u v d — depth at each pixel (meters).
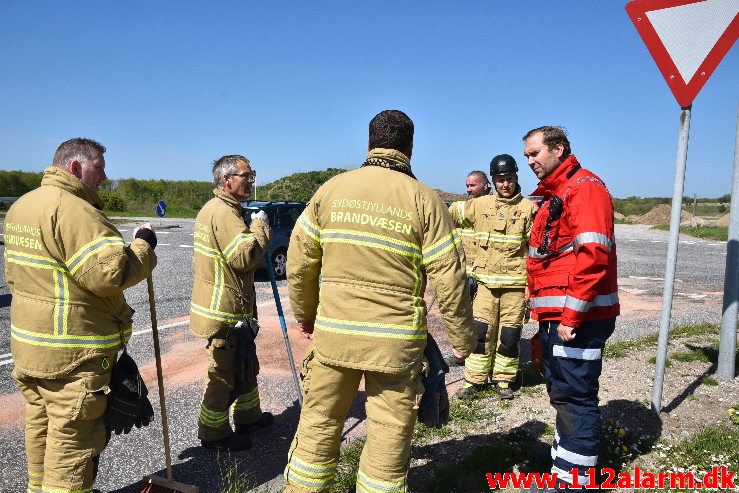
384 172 2.41
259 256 3.35
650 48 3.63
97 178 2.68
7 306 8.02
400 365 2.32
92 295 2.53
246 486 3.16
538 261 2.99
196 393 4.69
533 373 5.06
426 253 2.37
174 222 30.06
